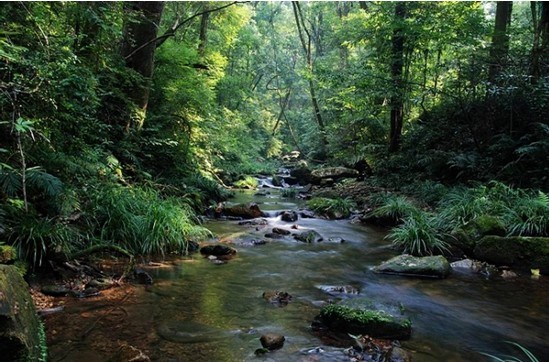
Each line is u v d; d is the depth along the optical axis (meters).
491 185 8.91
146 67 10.17
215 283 5.08
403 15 13.72
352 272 5.84
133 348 3.11
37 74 4.67
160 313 4.03
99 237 5.74
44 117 5.38
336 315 3.77
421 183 11.39
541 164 8.36
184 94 12.02
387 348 3.40
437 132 12.82
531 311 4.48
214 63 17.72
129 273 5.10
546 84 9.23
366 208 10.96
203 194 10.96
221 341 3.48
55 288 4.29
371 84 13.68
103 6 7.65
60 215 5.11
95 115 8.21
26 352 2.27
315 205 11.19
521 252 6.11
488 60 10.77
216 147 17.72
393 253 6.97
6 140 5.00
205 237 7.51
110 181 6.80
